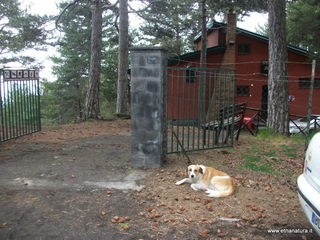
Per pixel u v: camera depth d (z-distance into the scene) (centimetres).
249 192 459
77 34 2738
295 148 764
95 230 341
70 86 3067
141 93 564
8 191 449
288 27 1587
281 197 443
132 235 332
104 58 3070
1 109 795
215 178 454
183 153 659
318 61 1533
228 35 1633
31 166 581
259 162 627
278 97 983
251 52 1788
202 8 1438
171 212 386
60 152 699
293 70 1781
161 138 581
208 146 703
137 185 480
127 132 1027
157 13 1844
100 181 498
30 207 395
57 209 390
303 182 315
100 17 1429
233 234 338
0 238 321
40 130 995
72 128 1106
